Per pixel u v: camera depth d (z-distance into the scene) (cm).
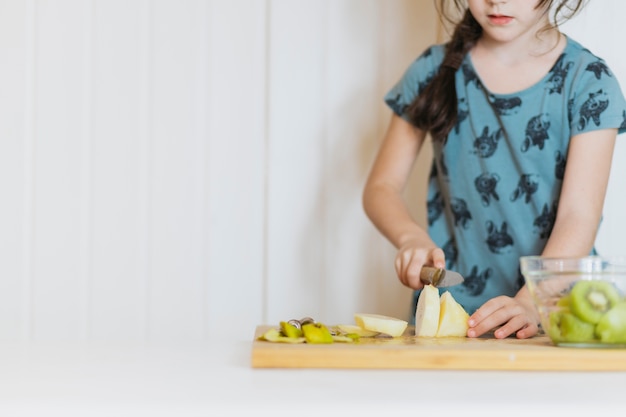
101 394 72
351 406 67
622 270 100
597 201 168
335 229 239
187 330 241
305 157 239
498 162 183
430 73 195
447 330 120
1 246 242
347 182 239
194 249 241
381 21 238
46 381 79
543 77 178
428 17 236
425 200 238
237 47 240
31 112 241
